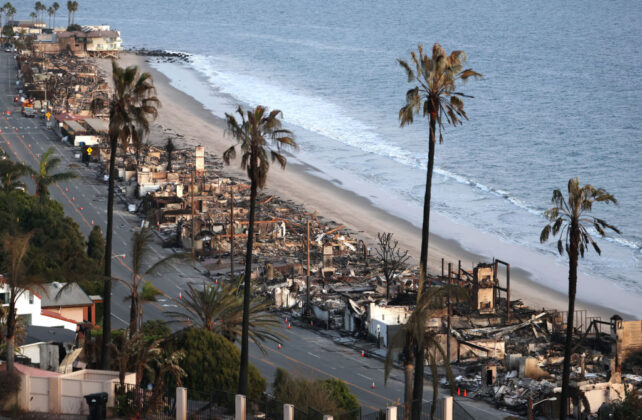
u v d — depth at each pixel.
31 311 196.75
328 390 162.75
